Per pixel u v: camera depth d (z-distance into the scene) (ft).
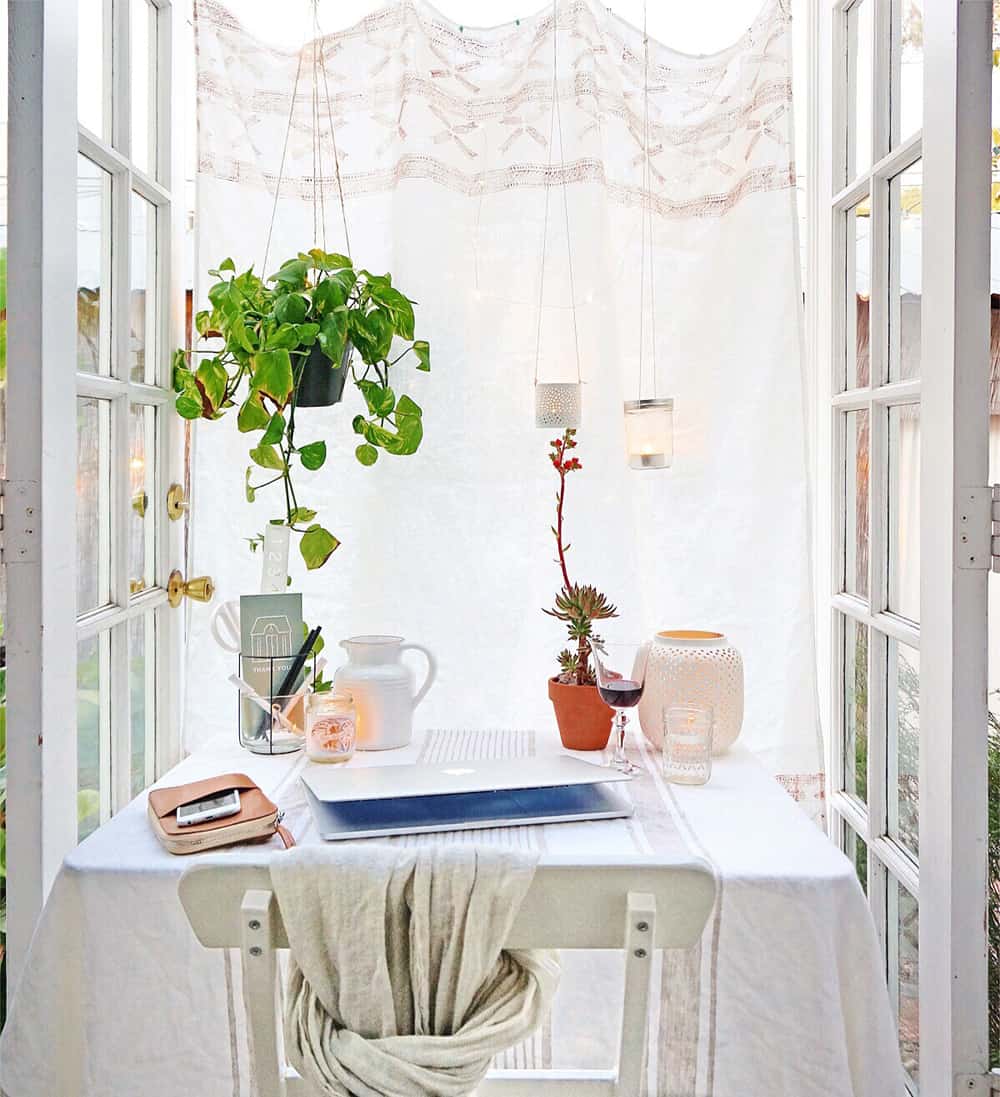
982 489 4.56
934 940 4.77
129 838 4.33
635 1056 3.08
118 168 5.69
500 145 6.70
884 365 5.91
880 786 5.98
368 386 6.12
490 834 4.29
